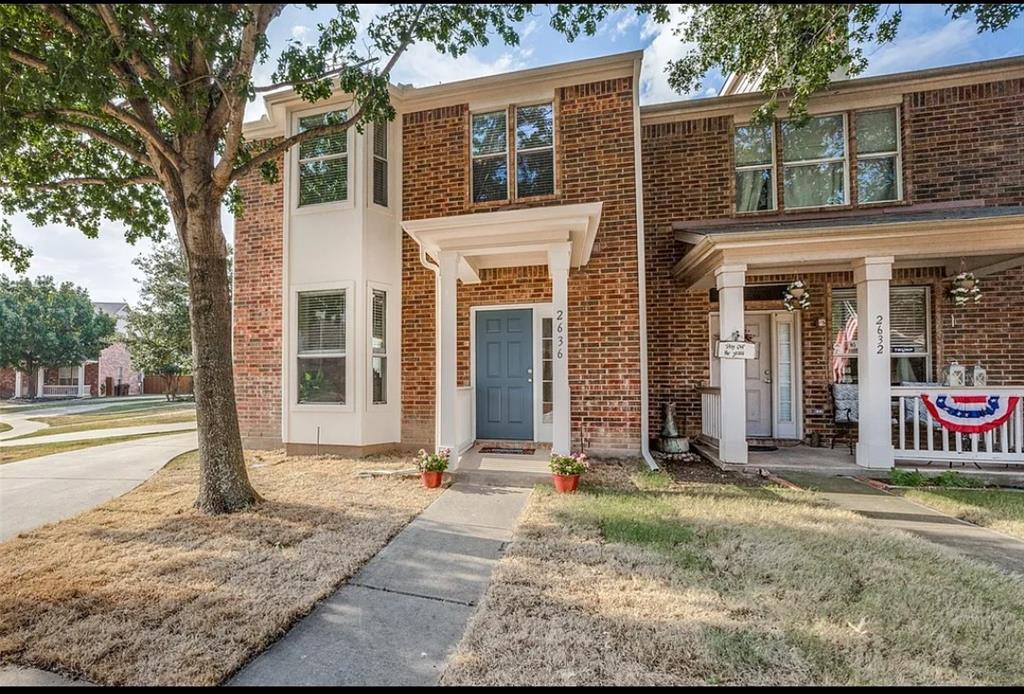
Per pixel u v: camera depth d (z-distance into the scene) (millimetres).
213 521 4258
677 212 7957
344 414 7312
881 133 7469
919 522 4223
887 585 2949
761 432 8148
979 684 2100
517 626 2545
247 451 7805
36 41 4246
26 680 2168
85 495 5227
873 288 5980
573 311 7367
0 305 28297
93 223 6570
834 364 7707
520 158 7520
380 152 7758
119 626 2549
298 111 7758
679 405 7961
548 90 7402
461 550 3656
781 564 3248
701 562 3305
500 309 7781
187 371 23234
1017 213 5746
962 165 7133
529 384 7668
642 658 2270
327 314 7523
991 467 5953
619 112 7203
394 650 2404
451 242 5965
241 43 3684
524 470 5941
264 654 2367
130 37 3336
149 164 4941
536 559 3391
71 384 33562
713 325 8008
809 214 7512
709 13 3377
